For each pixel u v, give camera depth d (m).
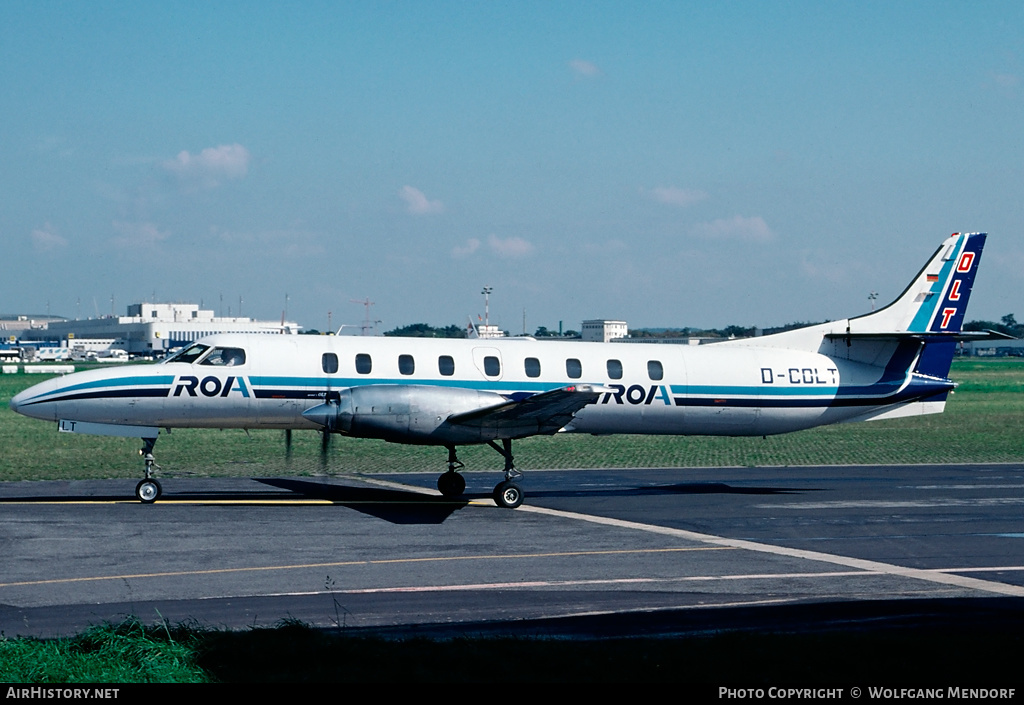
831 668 15.21
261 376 35.72
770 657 15.69
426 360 37.19
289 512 32.69
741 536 28.98
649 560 25.17
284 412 36.16
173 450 56.19
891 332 42.84
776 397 41.06
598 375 38.94
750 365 40.94
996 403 107.62
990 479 43.94
